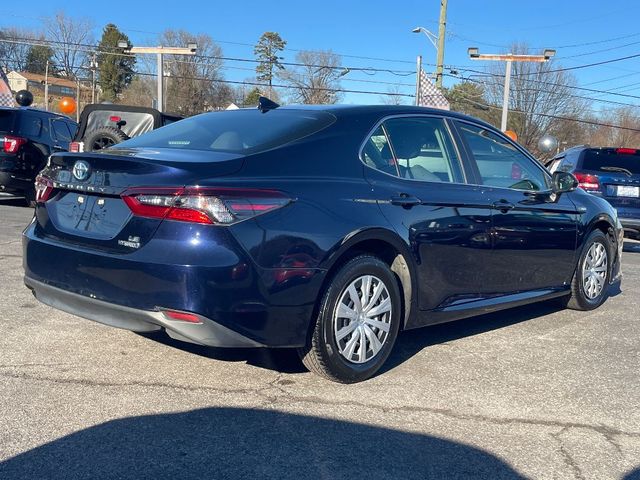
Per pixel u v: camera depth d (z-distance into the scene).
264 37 58.62
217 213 3.41
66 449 3.08
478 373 4.35
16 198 13.73
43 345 4.46
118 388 3.80
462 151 4.82
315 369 3.95
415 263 4.27
